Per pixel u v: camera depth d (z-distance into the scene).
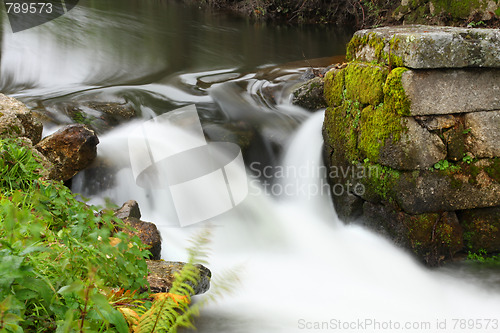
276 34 14.47
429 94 4.91
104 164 5.92
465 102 5.01
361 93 5.52
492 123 5.11
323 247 5.80
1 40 11.11
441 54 4.77
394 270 5.26
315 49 12.26
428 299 4.86
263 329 4.09
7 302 1.83
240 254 5.55
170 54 11.41
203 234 2.59
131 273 2.78
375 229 5.62
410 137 5.00
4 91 8.41
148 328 2.30
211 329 4.00
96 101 7.71
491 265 5.34
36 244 2.45
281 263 5.44
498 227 5.43
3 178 3.93
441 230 5.24
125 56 11.02
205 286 3.97
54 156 5.47
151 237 4.58
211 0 19.02
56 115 6.90
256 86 8.53
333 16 16.44
